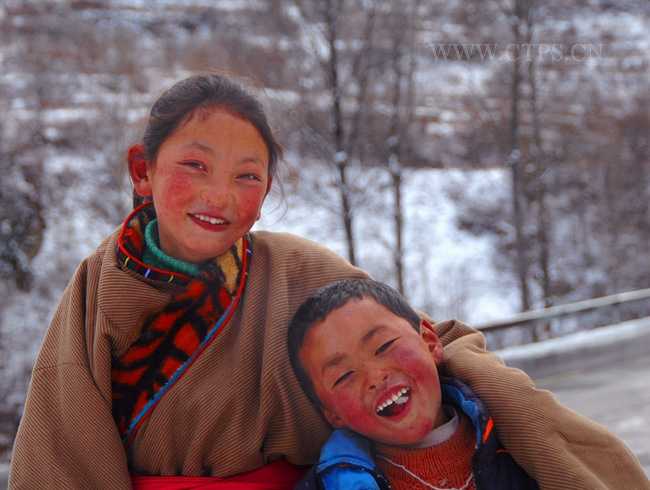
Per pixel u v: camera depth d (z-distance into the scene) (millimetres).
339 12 16719
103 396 1745
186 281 1751
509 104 20281
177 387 1750
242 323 1810
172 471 1783
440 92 21250
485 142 21891
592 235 22266
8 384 16500
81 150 19031
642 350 7555
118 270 1715
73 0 22859
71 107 20188
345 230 17375
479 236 23188
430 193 23578
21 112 20266
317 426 1874
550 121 21562
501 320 7465
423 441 1795
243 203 1695
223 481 1782
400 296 1851
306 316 1795
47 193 18641
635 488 1769
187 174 1674
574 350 7219
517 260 20750
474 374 1889
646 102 20969
